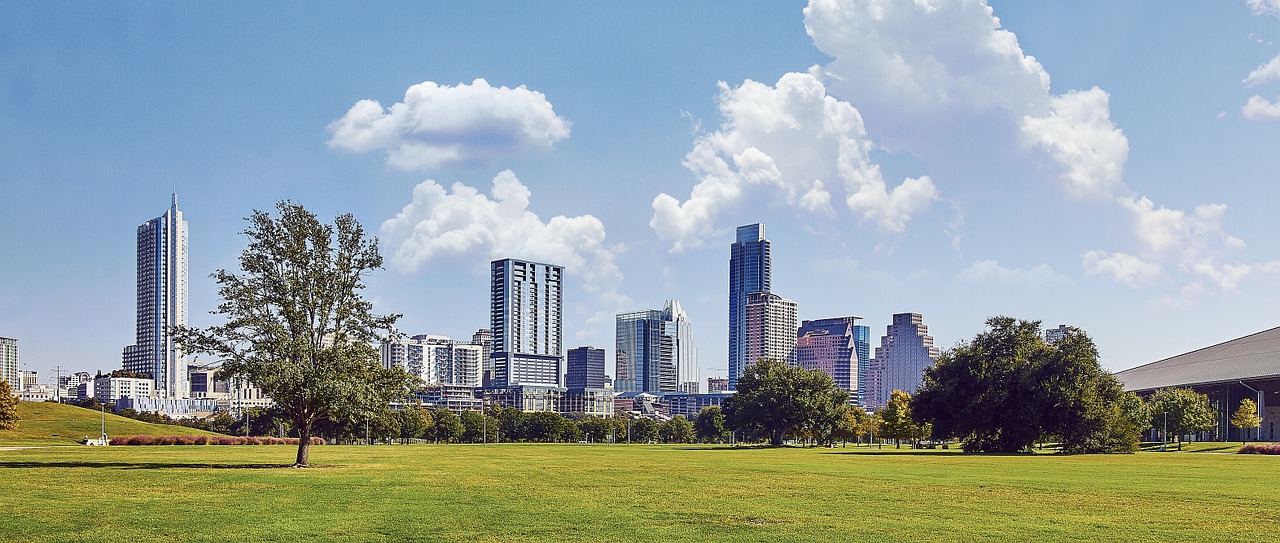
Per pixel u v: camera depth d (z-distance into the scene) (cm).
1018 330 11544
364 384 6378
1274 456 9581
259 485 4516
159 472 5462
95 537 2730
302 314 6325
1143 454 10356
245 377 6444
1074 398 10606
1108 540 2747
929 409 11762
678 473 5841
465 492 4203
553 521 3130
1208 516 3300
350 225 6631
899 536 2822
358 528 2939
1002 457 9281
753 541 2723
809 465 7200
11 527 2919
